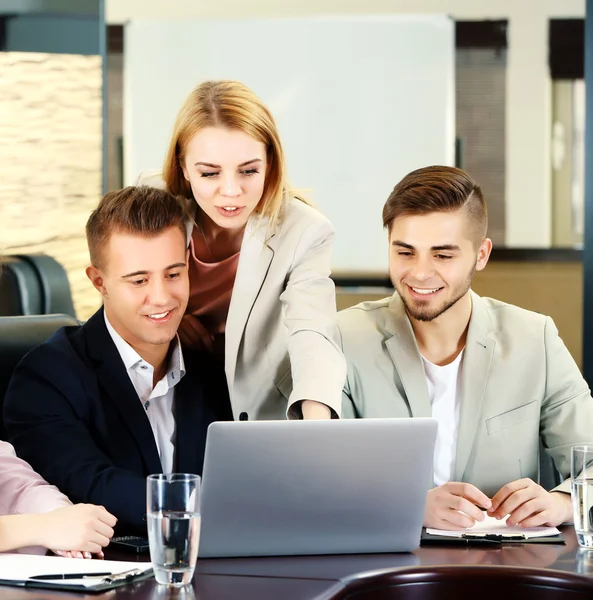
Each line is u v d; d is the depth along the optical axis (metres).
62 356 2.02
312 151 6.52
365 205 6.52
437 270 2.12
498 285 6.56
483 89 6.67
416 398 2.22
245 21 6.51
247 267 2.33
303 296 2.26
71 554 1.62
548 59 6.66
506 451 2.22
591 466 1.72
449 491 1.90
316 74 6.50
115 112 6.61
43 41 3.44
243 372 2.36
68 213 3.50
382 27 6.48
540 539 1.78
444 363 2.27
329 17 6.48
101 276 2.04
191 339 2.39
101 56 3.48
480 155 6.69
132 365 2.06
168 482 1.41
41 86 3.45
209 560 1.61
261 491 1.59
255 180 2.24
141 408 2.02
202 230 2.35
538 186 6.70
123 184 6.61
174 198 2.06
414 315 2.17
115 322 2.05
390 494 1.64
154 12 6.70
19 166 3.46
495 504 1.92
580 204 6.73
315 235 2.32
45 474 1.91
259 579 1.47
